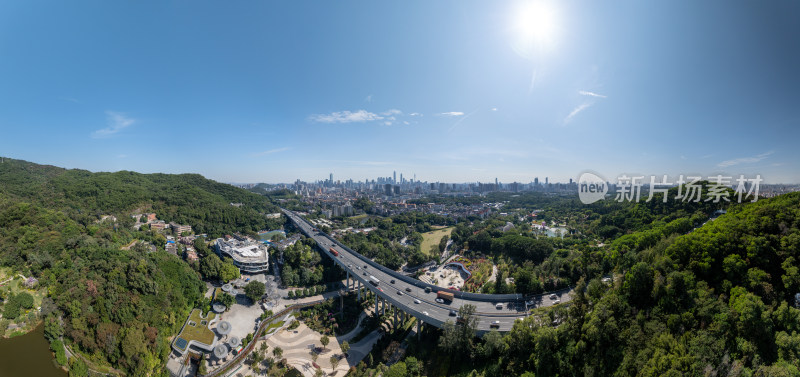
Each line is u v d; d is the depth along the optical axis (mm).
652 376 83938
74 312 135625
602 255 181125
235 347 155000
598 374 97625
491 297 166750
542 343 111062
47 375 125500
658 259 120062
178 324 165750
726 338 85125
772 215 111125
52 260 155250
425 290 180125
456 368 130000
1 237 163000
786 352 75250
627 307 107688
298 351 161750
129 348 130750
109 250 172500
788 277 92062
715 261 106312
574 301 121875
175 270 188625
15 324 133250
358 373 141625
